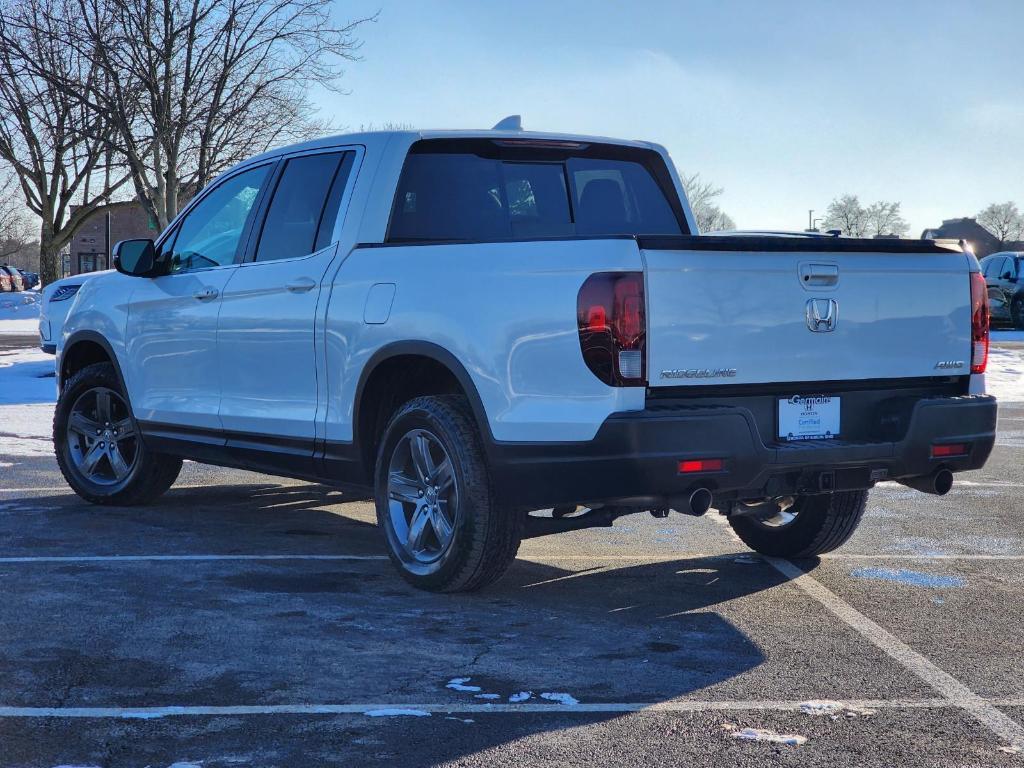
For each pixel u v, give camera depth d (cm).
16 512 726
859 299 502
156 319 692
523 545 656
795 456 475
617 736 353
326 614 491
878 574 581
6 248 7438
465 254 510
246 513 738
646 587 550
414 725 360
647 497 461
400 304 528
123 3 1825
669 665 425
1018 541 669
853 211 9494
